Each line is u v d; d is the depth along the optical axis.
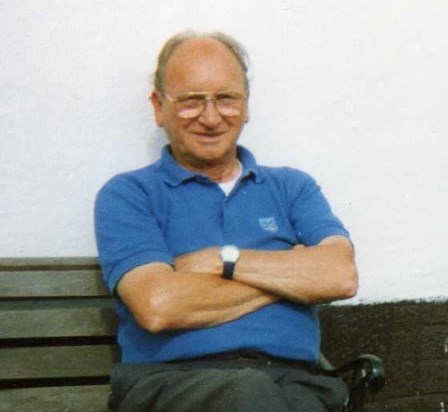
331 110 3.18
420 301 3.35
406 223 3.32
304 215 2.78
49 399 2.68
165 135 2.99
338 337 3.24
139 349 2.55
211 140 2.69
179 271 2.49
